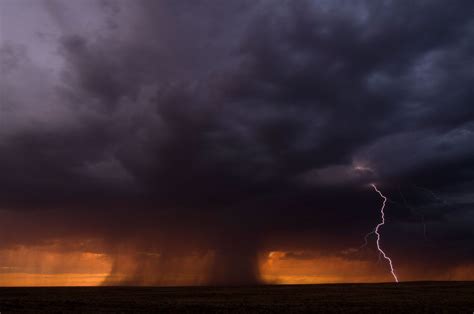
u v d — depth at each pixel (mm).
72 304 51750
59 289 86750
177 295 69375
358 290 78438
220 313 43562
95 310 45812
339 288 85875
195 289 90000
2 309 46000
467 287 84062
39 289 86125
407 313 42375
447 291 73250
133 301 56219
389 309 45750
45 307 48281
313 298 61000
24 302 52875
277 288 90375
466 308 45969
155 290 85062
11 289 85188
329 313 42750
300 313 42844
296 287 93750
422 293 68875
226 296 66375
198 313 43688
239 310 45844
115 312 44031
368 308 46750
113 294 71562
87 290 84500
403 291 74375
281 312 43812
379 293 70000
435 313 42219
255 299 60188
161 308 47844
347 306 49062
